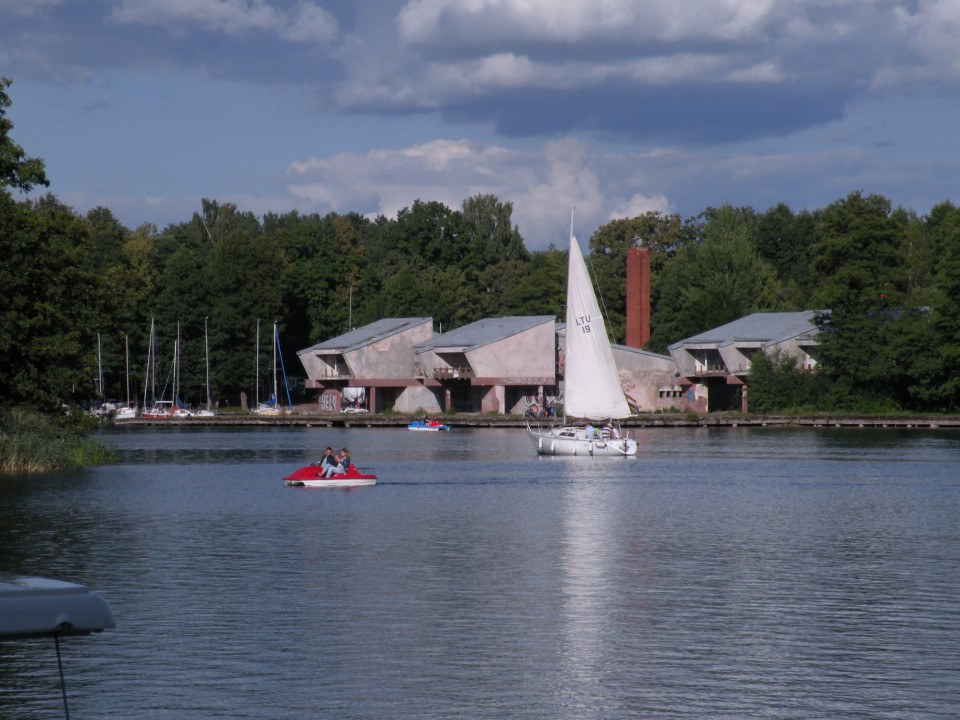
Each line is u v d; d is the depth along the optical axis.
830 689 31.11
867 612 40.47
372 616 39.88
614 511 73.00
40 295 100.31
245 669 33.12
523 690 31.14
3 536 60.59
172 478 99.50
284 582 46.44
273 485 92.81
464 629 37.94
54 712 29.27
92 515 70.62
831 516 69.88
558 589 44.88
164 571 49.16
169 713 29.19
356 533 61.84
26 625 15.09
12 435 104.00
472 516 70.00
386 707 29.69
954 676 32.38
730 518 69.00
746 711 29.31
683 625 38.53
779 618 39.59
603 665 33.53
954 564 50.81
